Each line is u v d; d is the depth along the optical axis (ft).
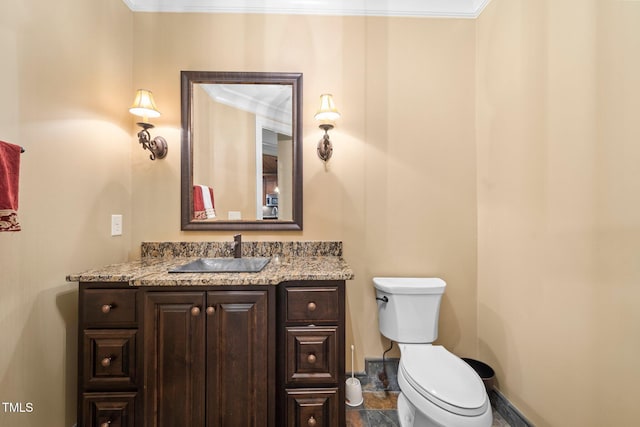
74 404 4.35
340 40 5.82
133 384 3.96
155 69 5.68
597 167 3.42
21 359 3.56
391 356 5.80
